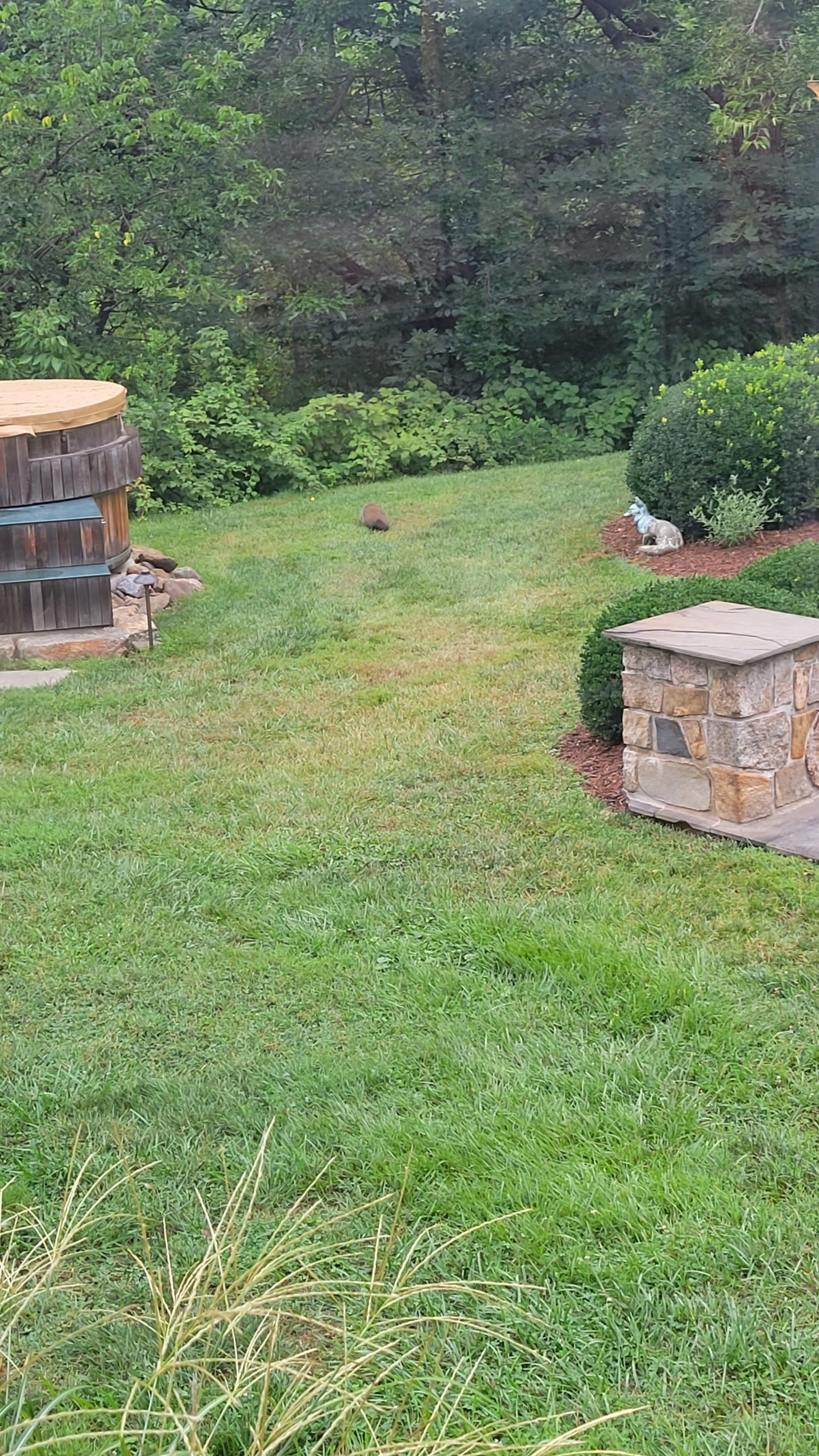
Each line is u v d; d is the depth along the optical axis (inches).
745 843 194.4
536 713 259.3
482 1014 151.1
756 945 163.6
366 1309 91.7
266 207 689.6
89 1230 115.8
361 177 700.0
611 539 402.6
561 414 717.9
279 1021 152.0
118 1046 147.8
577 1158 122.5
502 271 727.7
